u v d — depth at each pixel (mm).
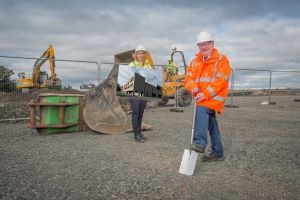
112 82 9023
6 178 4617
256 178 4742
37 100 8383
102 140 7559
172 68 15898
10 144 7086
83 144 7086
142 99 7336
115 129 8500
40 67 13547
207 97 5133
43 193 4066
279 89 23812
